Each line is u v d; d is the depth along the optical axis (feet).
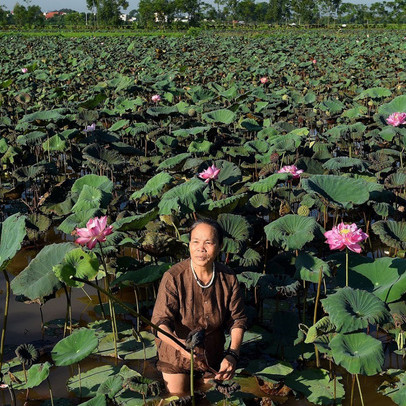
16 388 11.21
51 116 30.63
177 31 269.03
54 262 13.21
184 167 21.47
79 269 11.24
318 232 13.35
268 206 17.85
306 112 38.91
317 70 72.74
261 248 16.58
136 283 13.10
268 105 40.24
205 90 44.50
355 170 20.89
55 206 19.83
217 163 20.48
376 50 93.45
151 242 13.33
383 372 11.67
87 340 11.10
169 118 37.42
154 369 11.96
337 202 15.28
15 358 12.57
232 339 10.39
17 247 9.37
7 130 33.09
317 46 114.73
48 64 83.87
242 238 13.78
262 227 16.24
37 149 30.83
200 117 36.86
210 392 10.78
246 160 26.66
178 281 10.38
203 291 10.37
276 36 173.58
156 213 14.07
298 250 14.75
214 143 28.32
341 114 38.04
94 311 15.07
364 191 15.46
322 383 11.25
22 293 12.48
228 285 10.50
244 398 10.95
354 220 20.07
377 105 41.34
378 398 10.90
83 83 61.05
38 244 20.15
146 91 49.70
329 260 13.62
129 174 25.99
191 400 9.70
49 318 14.70
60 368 12.22
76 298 15.96
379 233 14.80
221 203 14.20
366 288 13.15
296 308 14.84
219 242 10.16
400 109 32.27
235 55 98.53
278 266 14.71
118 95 50.21
